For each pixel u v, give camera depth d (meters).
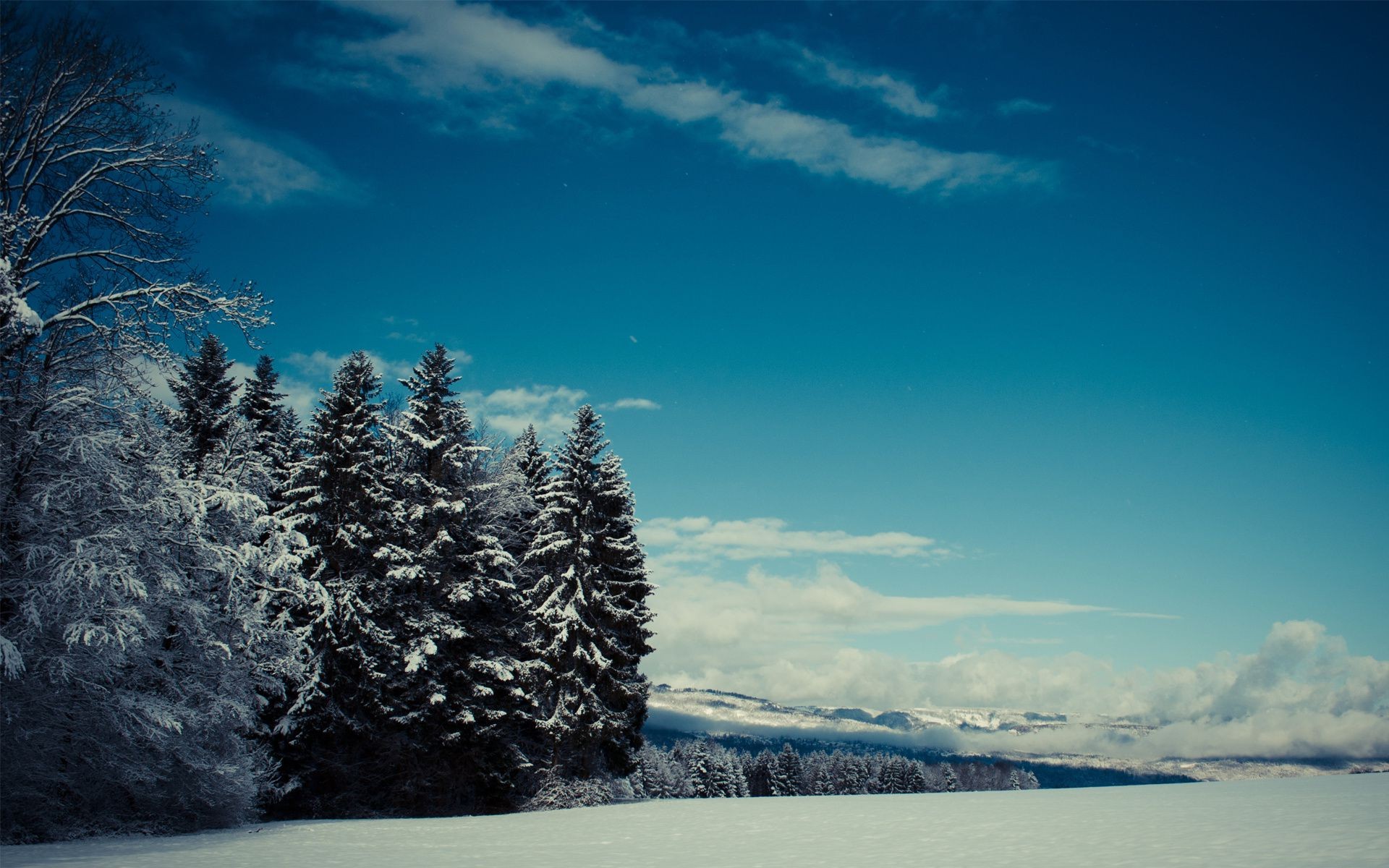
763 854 16.41
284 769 33.22
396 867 15.12
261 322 21.47
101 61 20.03
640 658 44.91
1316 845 13.69
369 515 36.09
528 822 28.27
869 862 14.23
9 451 19.83
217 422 36.88
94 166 20.70
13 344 19.61
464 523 40.09
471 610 39.94
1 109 19.56
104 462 20.30
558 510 42.75
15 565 19.53
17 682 19.50
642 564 45.78
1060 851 14.61
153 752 22.98
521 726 42.62
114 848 18.48
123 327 20.38
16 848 18.23
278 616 32.81
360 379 37.47
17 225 19.31
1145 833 16.89
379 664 34.66
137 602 20.80
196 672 24.41
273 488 34.53
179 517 22.61
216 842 20.44
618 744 43.00
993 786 191.50
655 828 23.80
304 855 17.30
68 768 21.64
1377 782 34.88
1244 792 30.33
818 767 155.12
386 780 35.75
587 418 44.72
